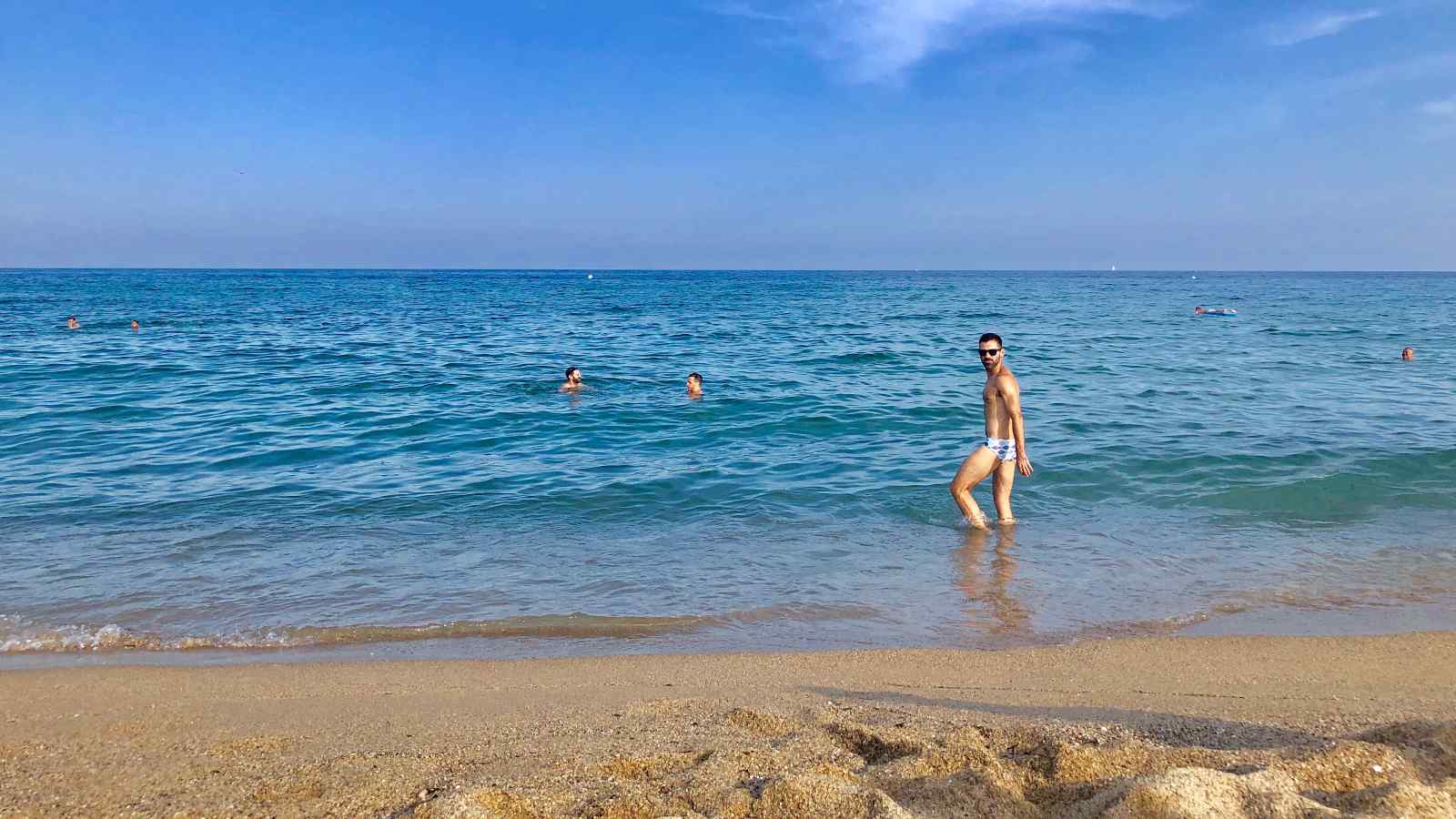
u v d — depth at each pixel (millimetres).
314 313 43719
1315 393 16062
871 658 5102
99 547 7441
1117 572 6754
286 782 3408
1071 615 5879
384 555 7289
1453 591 6242
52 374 18922
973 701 4336
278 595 6359
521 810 3012
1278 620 5730
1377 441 11336
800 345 26641
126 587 6500
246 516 8438
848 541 7684
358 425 13391
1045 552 7281
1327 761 2979
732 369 20469
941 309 49656
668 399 15703
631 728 3998
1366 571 6688
